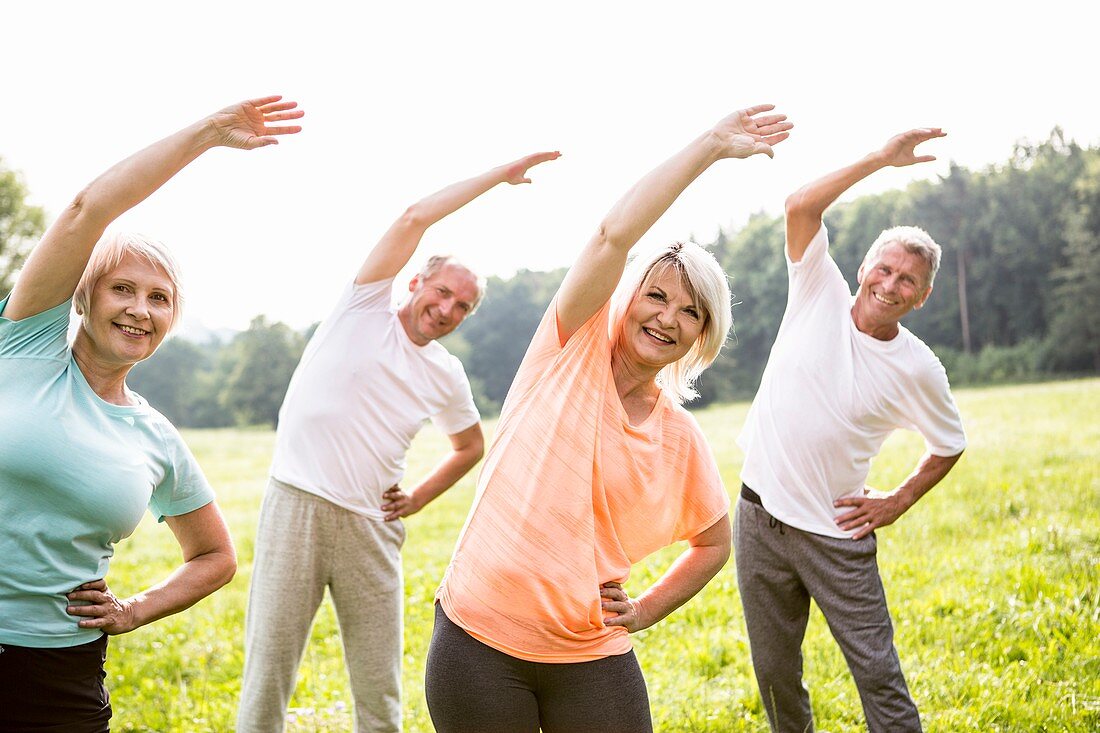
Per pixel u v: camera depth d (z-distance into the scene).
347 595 3.84
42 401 2.34
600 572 2.58
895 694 3.45
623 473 2.58
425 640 5.93
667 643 5.40
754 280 71.12
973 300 67.94
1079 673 4.33
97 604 2.41
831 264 3.72
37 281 2.32
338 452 3.77
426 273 4.09
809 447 3.56
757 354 70.69
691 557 2.83
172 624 6.74
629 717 2.53
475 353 81.81
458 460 4.40
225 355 97.50
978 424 17.47
